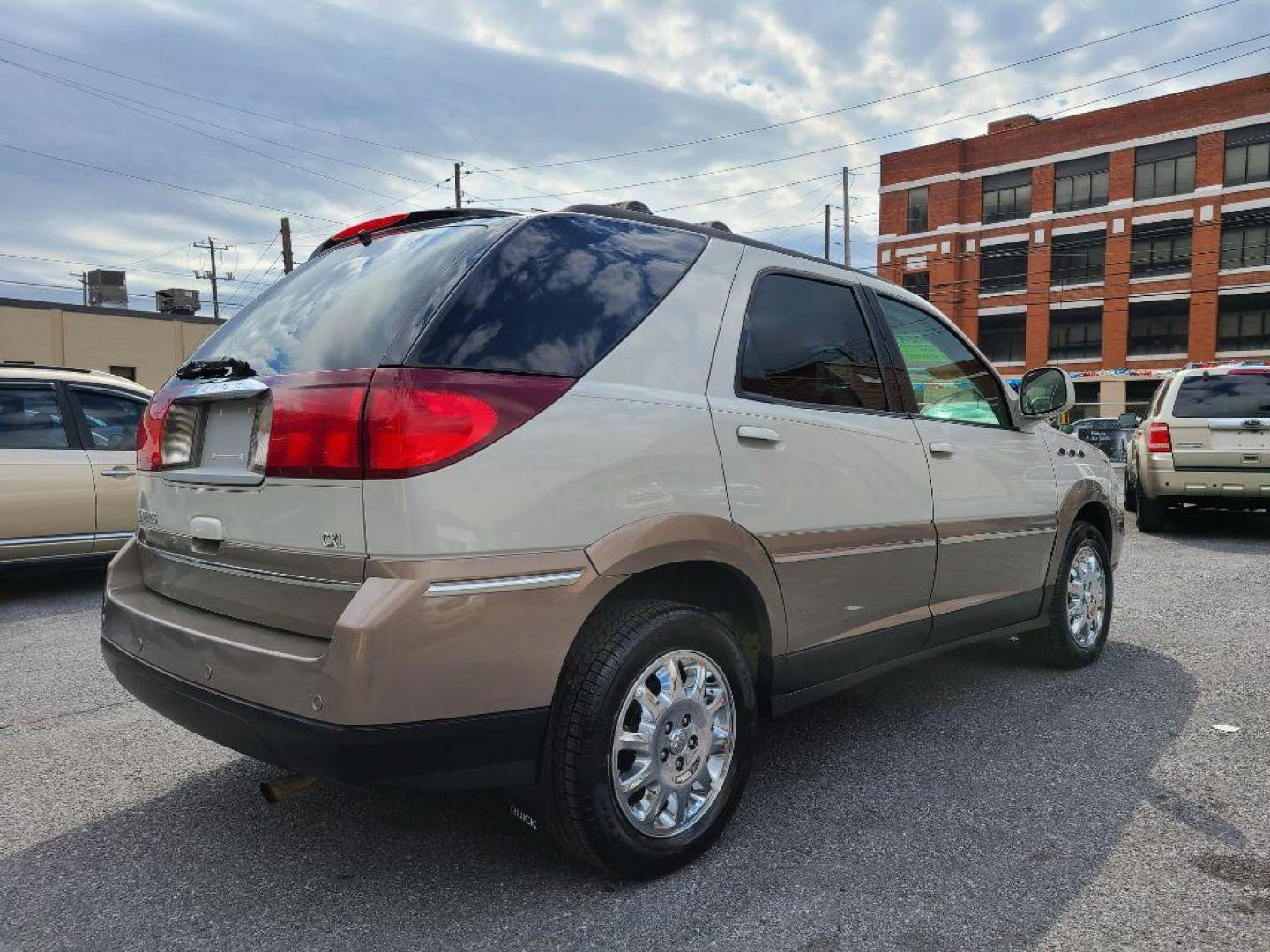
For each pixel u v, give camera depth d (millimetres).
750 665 2916
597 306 2523
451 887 2477
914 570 3420
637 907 2367
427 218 2846
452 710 2102
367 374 2127
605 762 2320
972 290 43500
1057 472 4395
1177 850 2686
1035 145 41500
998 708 4031
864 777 3248
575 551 2277
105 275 39188
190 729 2461
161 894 2457
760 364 2922
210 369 2604
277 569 2299
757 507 2754
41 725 3834
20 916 2352
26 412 6348
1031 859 2629
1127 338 39625
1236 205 37031
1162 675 4535
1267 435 8867
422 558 2057
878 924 2291
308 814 2939
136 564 2980
